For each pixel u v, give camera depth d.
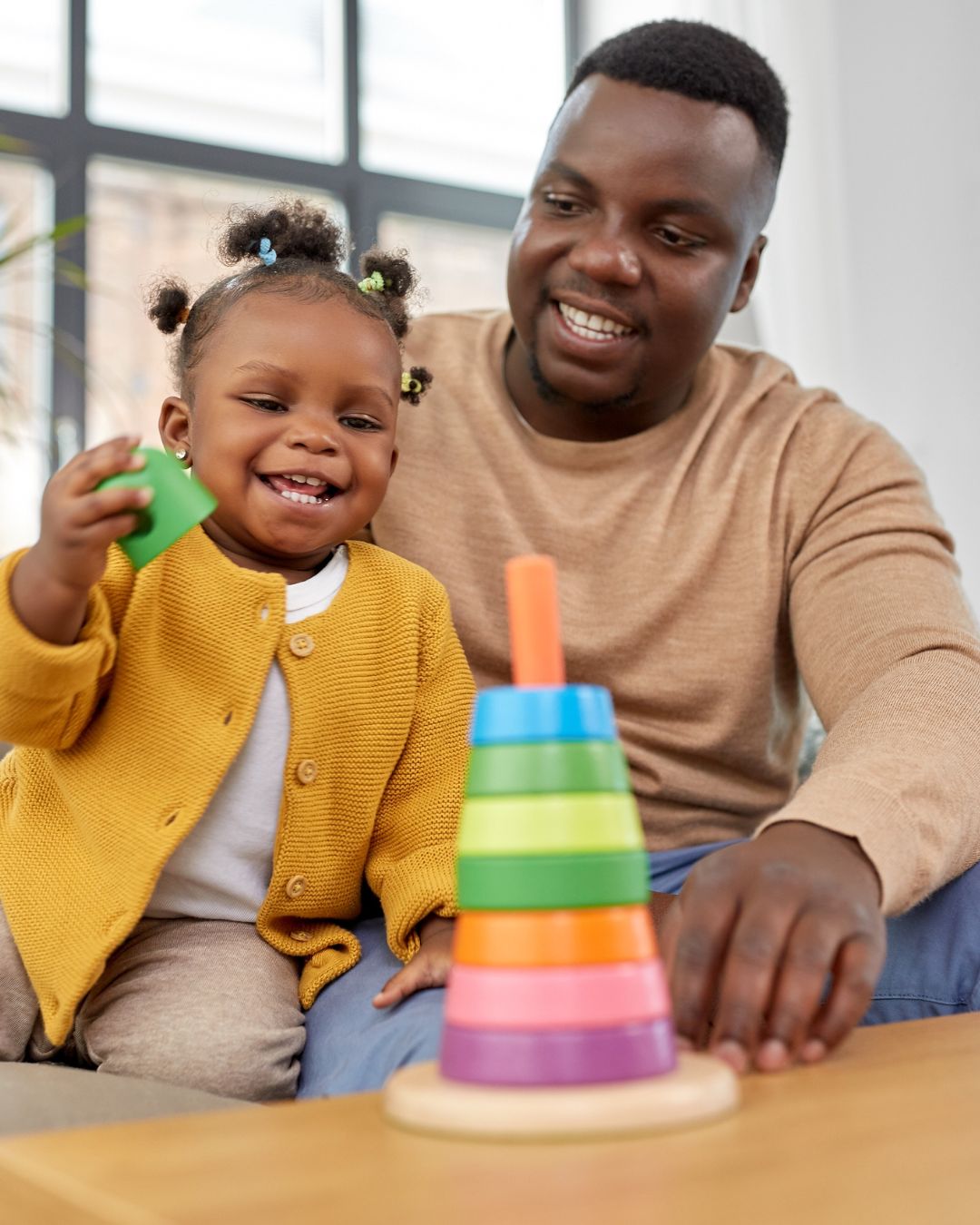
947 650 1.17
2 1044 1.08
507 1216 0.47
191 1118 0.62
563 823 0.60
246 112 3.71
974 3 3.05
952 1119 0.58
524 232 1.42
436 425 1.46
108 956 1.05
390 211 3.87
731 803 1.41
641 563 1.39
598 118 1.39
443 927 1.06
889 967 1.07
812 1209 0.47
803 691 1.50
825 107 3.30
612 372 1.39
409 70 3.96
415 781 1.19
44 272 3.33
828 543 1.37
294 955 1.13
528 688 0.61
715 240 1.40
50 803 1.10
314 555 1.20
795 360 3.35
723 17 3.54
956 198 3.07
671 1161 0.53
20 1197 0.55
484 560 1.40
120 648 1.08
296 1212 0.48
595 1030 0.58
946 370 3.08
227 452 1.13
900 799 0.90
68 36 3.41
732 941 0.73
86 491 0.83
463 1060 0.60
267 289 1.18
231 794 1.11
